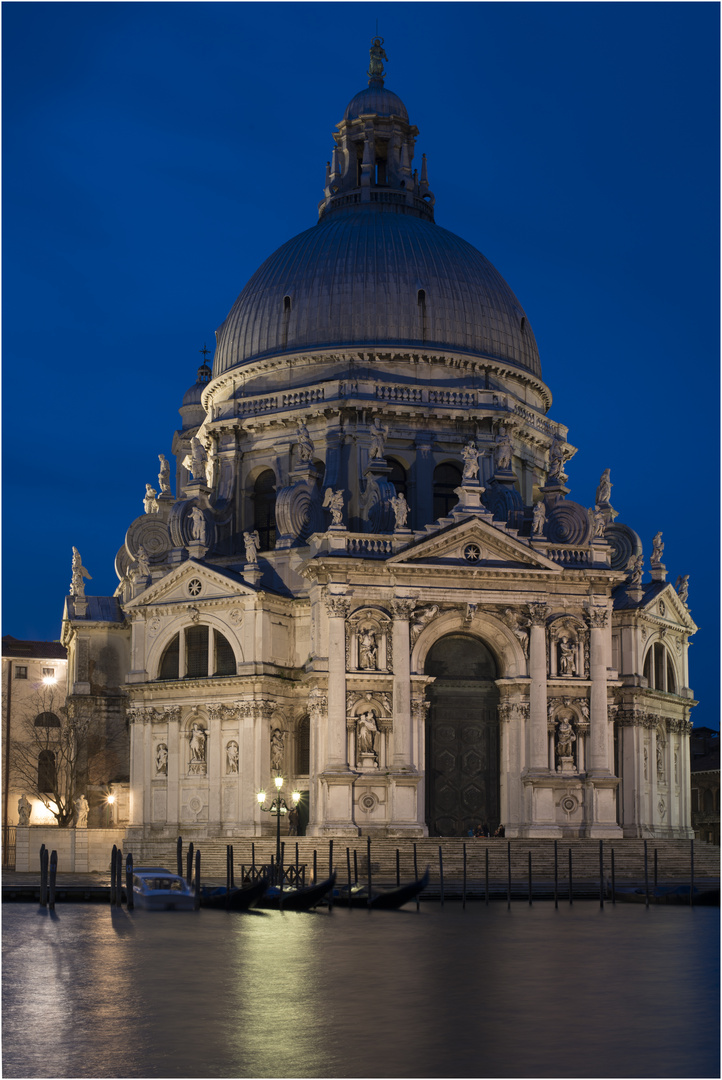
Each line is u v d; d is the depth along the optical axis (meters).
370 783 89.81
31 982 39.94
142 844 95.38
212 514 107.25
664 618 107.56
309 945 49.16
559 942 50.22
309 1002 36.25
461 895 72.81
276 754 95.75
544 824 91.56
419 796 89.81
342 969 42.56
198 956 45.88
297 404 106.12
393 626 91.12
